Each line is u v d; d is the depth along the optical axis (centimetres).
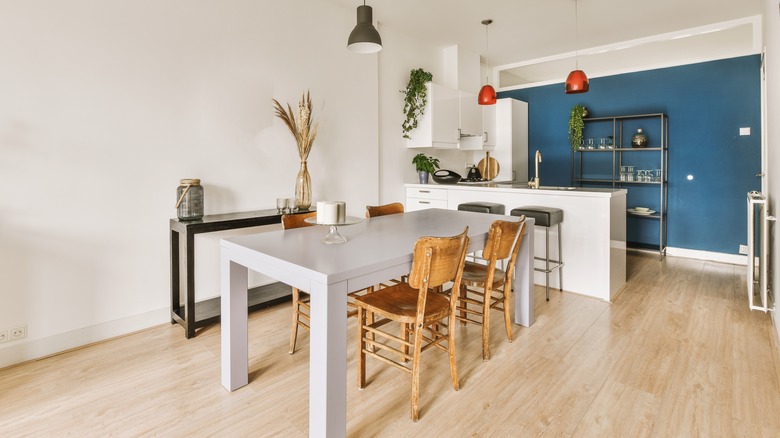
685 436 171
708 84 483
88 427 179
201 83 304
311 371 159
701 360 236
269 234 229
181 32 292
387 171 473
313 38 376
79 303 257
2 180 228
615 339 266
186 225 266
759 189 457
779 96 249
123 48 266
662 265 466
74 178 252
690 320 297
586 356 243
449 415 188
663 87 514
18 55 229
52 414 188
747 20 445
